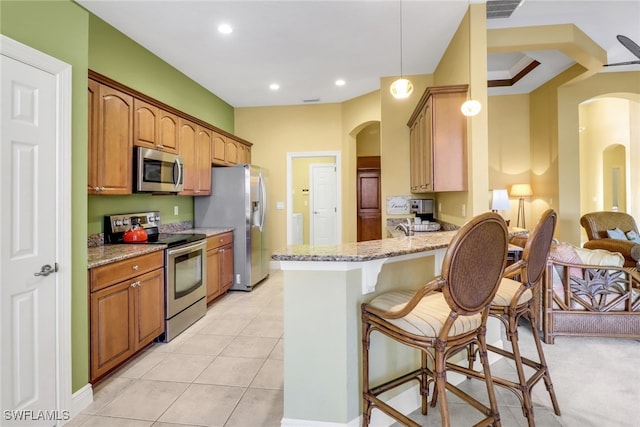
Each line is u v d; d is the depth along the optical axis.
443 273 1.22
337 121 5.59
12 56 1.56
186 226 4.40
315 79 4.56
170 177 3.38
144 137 3.09
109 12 2.89
